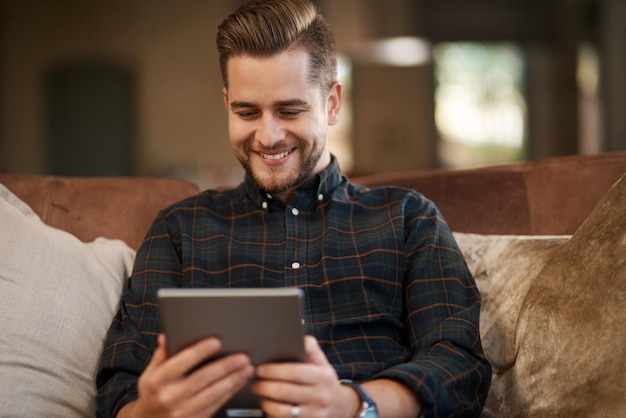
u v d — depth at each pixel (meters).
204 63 10.01
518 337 1.27
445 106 10.57
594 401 1.05
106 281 1.45
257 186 1.43
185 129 10.04
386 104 10.51
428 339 1.28
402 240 1.41
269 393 0.98
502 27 10.17
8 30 9.95
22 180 1.66
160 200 1.67
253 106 1.35
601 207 1.24
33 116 10.01
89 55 9.99
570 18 10.09
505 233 1.58
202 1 9.96
